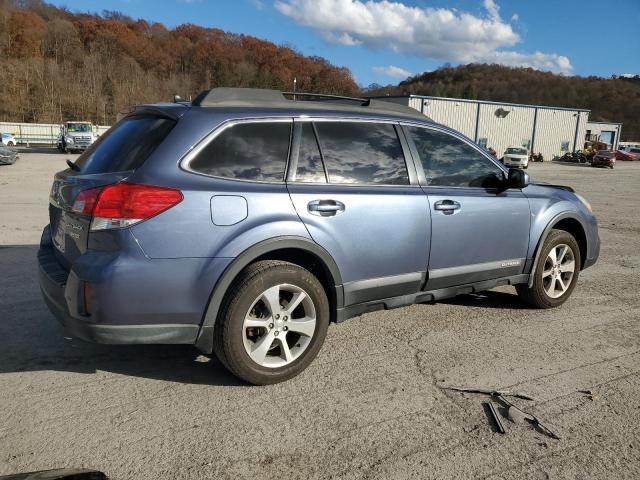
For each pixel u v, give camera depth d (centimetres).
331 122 373
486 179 446
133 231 298
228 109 342
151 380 347
